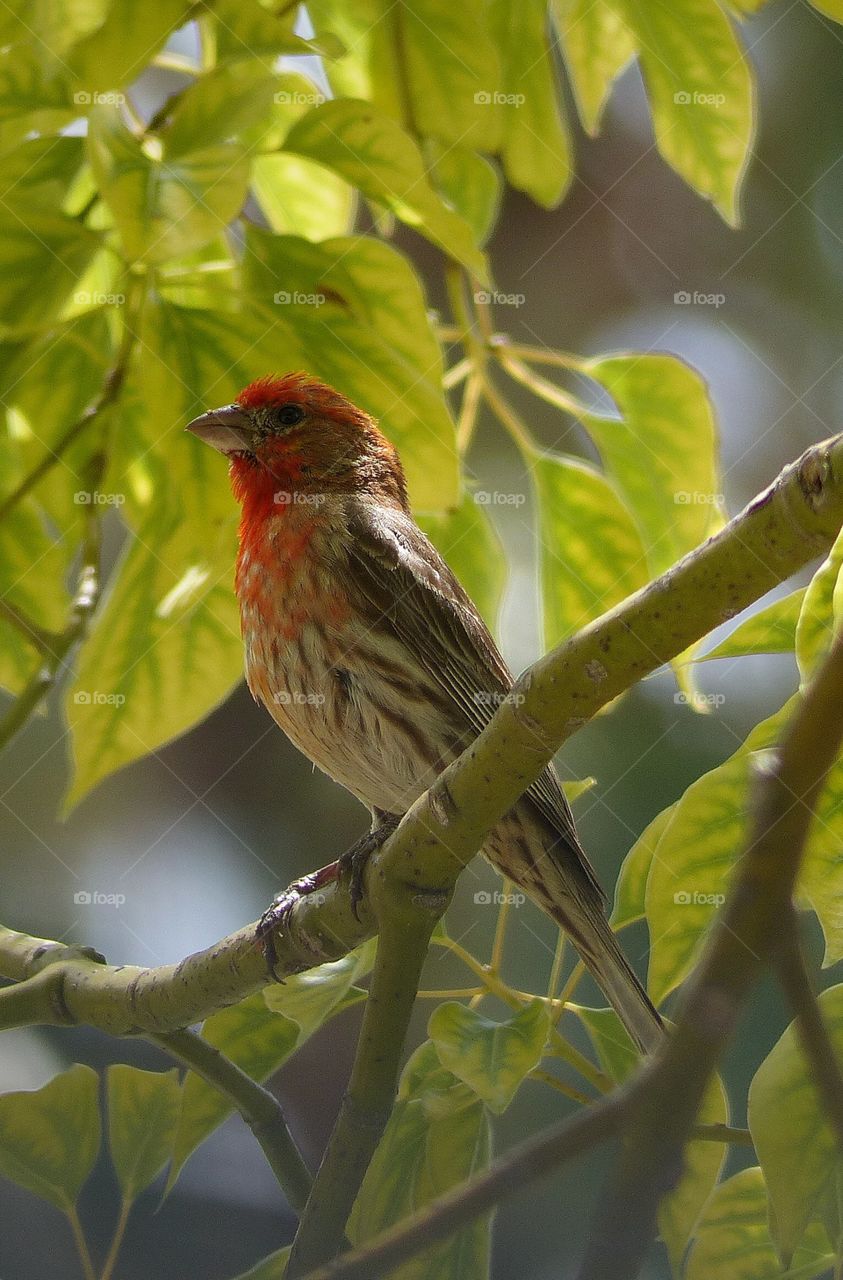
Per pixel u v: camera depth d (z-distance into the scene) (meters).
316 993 5.85
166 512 7.94
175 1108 5.85
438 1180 5.62
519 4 8.65
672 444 8.31
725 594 4.50
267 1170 9.35
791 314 12.51
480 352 8.49
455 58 8.09
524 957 9.70
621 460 8.52
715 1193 5.15
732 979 3.82
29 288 6.75
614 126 13.06
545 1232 6.10
